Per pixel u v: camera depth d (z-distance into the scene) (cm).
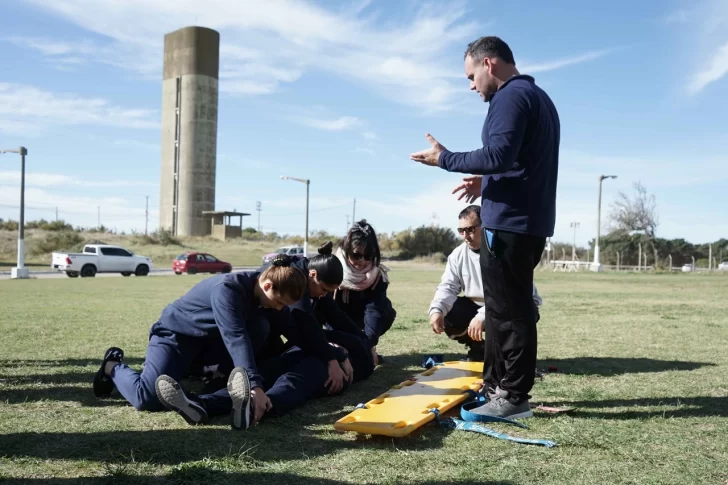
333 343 421
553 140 310
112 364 347
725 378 428
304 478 229
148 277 2731
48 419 309
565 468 242
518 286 308
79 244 4712
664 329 732
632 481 229
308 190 3984
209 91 6744
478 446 272
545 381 418
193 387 400
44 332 677
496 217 305
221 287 321
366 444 276
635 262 4534
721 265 4591
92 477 227
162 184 6831
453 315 474
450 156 304
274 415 322
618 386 400
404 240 5881
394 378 438
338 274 361
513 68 322
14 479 223
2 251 4544
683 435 288
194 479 225
